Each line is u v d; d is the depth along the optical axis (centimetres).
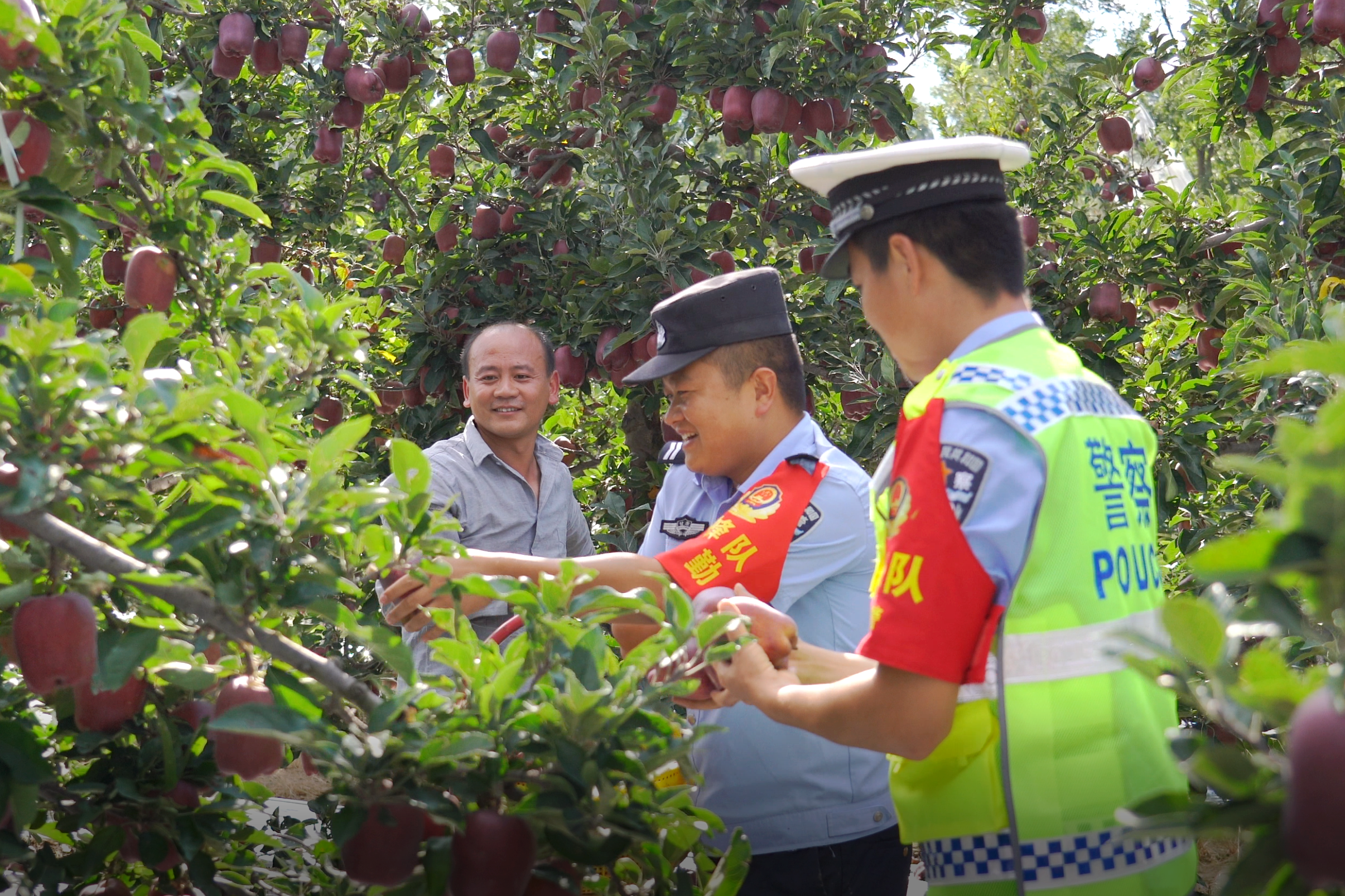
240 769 154
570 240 490
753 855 223
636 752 151
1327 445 96
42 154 175
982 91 812
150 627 158
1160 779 154
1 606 152
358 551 155
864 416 448
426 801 139
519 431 300
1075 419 153
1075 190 593
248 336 204
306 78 533
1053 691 148
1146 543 165
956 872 157
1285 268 421
